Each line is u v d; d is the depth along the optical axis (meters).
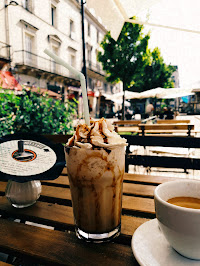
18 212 0.72
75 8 18.22
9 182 0.75
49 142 0.96
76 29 18.50
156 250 0.50
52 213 0.71
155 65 14.39
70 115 3.91
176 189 0.56
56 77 16.72
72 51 18.22
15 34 12.88
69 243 0.55
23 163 0.78
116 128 4.25
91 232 0.55
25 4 13.65
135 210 0.71
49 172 0.73
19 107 2.85
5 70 12.46
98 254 0.50
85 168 0.53
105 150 0.52
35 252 0.51
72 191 0.58
